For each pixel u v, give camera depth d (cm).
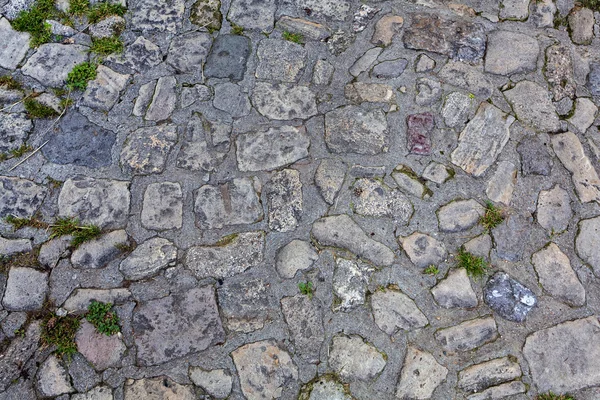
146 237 254
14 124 275
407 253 251
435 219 258
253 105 283
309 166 269
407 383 230
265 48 298
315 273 247
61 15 303
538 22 309
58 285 245
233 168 269
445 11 311
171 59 294
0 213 257
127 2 309
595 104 288
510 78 291
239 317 241
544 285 246
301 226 256
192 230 256
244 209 260
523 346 235
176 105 283
